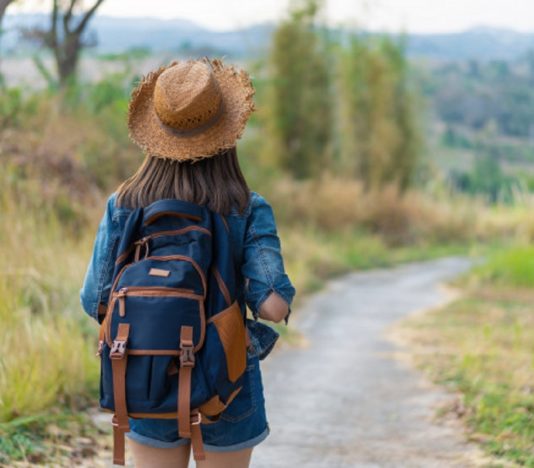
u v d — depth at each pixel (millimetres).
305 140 27422
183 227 2783
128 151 14305
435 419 6359
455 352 9578
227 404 2729
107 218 2916
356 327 12391
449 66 148750
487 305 14836
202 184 2850
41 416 5367
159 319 2641
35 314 7352
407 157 33250
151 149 2885
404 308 14984
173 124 2846
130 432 2898
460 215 32531
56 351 6270
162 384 2617
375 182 31641
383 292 17562
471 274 20094
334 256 21531
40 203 9914
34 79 13680
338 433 6066
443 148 98562
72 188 11523
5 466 4559
